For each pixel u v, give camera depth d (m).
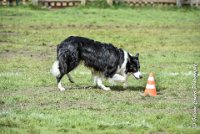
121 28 30.77
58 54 16.09
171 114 13.34
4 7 37.50
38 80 17.33
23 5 38.03
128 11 37.38
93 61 16.19
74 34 28.17
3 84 16.53
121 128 12.14
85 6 38.28
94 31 29.33
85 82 17.39
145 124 12.41
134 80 17.83
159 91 16.38
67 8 37.91
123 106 14.11
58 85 16.11
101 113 13.38
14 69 19.27
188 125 12.51
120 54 16.42
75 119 12.72
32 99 14.77
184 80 17.84
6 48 23.77
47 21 32.53
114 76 16.41
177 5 39.41
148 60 21.78
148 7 39.09
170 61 21.72
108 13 36.28
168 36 28.55
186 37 28.44
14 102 14.37
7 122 12.30
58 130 11.86
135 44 25.84
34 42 25.59
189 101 15.02
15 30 28.92
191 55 23.30
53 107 13.91
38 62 20.80
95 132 11.75
